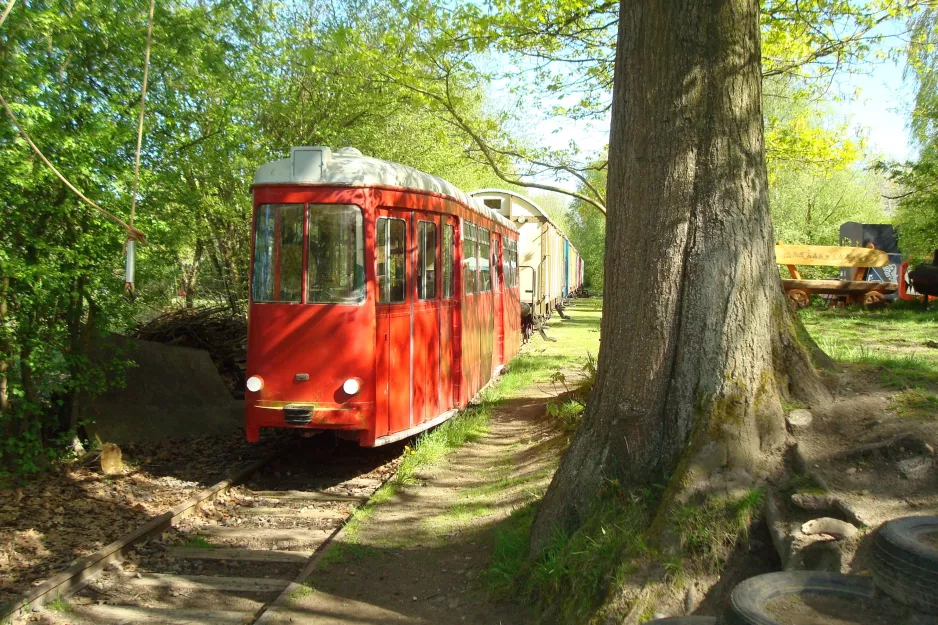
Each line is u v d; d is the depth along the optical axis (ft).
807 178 101.40
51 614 17.06
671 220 16.46
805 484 14.37
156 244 31.14
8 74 24.21
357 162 27.86
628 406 16.52
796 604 10.74
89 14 26.50
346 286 27.22
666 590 13.61
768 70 34.47
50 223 27.27
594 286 218.18
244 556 20.93
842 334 44.47
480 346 39.68
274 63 44.01
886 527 11.12
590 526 15.75
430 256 31.27
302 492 27.25
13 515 22.88
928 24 31.48
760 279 16.52
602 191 47.34
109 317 30.48
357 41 35.63
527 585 16.31
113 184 26.94
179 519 23.38
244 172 42.22
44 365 26.81
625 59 17.21
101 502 24.72
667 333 16.35
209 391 36.65
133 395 33.88
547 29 33.12
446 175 68.18
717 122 16.40
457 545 20.62
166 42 29.48
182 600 18.29
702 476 14.88
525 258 68.28
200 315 44.21
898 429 14.97
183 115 32.73
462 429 33.14
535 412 36.37
